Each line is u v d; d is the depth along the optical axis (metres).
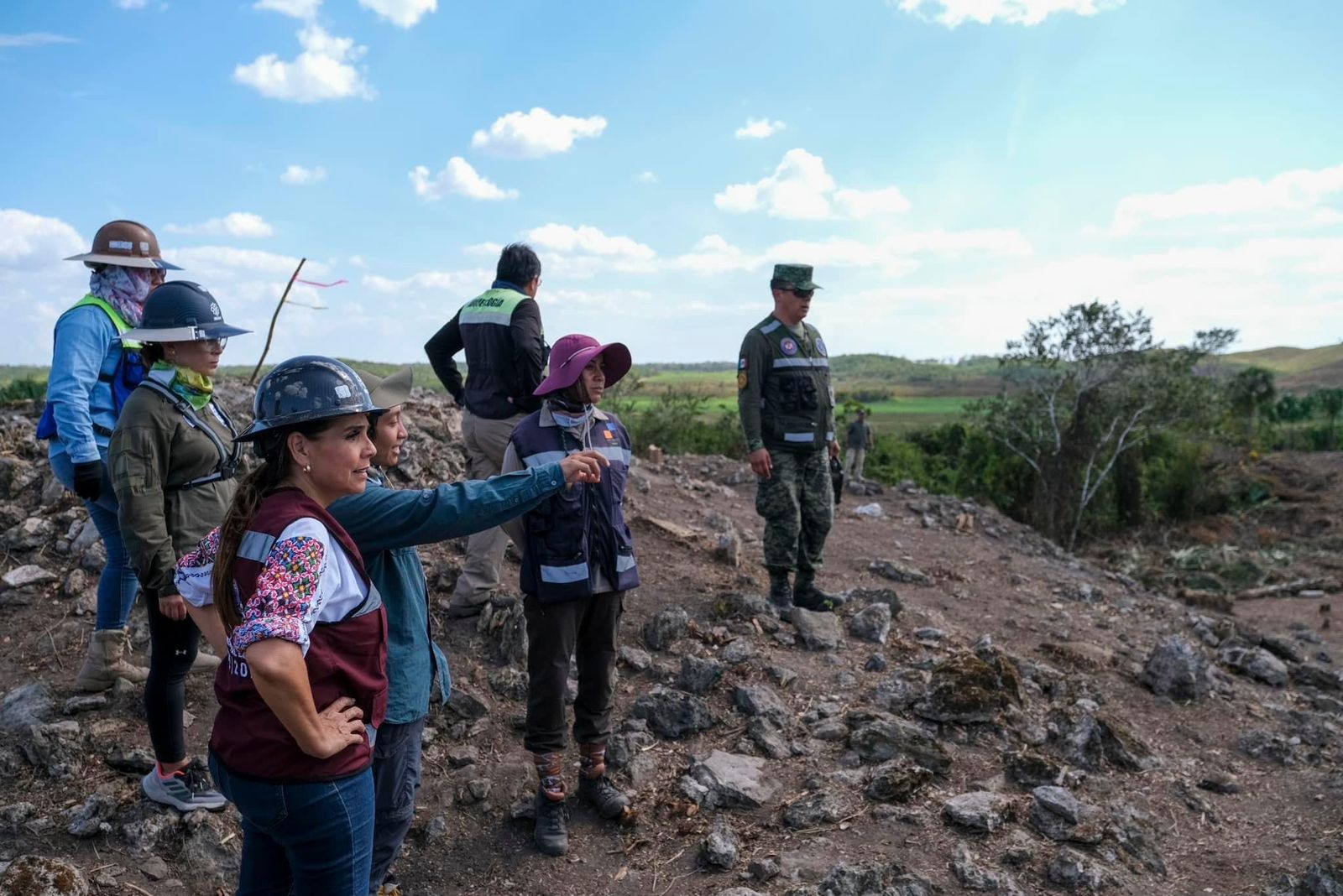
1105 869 3.40
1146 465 21.75
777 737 4.14
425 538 2.25
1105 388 18.95
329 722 1.88
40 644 4.29
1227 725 5.05
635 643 4.92
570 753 3.95
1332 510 20.98
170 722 3.17
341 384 1.99
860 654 5.11
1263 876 3.56
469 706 4.09
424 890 3.15
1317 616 10.57
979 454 21.83
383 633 2.05
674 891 3.20
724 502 8.88
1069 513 18.92
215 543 2.06
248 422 6.39
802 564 5.49
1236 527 20.42
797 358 5.17
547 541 3.23
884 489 11.20
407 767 2.48
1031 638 6.09
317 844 1.92
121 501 2.80
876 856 3.39
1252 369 37.78
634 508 7.24
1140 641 6.54
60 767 3.45
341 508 2.21
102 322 3.25
